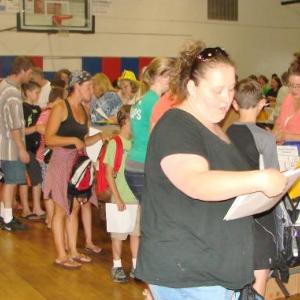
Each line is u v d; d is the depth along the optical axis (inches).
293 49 480.1
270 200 60.3
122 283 145.6
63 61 389.4
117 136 144.3
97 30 399.2
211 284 60.4
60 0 382.9
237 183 53.0
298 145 118.7
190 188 54.9
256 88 99.0
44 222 208.1
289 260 102.1
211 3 444.1
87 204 170.1
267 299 128.6
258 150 95.7
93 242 182.5
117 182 143.3
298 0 467.8
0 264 160.2
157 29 422.9
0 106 189.0
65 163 149.6
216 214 59.6
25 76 190.9
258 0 463.2
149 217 61.9
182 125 58.6
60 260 157.6
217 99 59.3
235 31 457.4
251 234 63.7
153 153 60.3
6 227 196.2
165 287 61.0
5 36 369.4
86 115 153.4
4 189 196.1
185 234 59.6
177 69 63.2
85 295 137.6
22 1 371.6
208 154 58.9
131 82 239.3
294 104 131.3
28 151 202.2
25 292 139.7
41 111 206.1
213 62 59.0
